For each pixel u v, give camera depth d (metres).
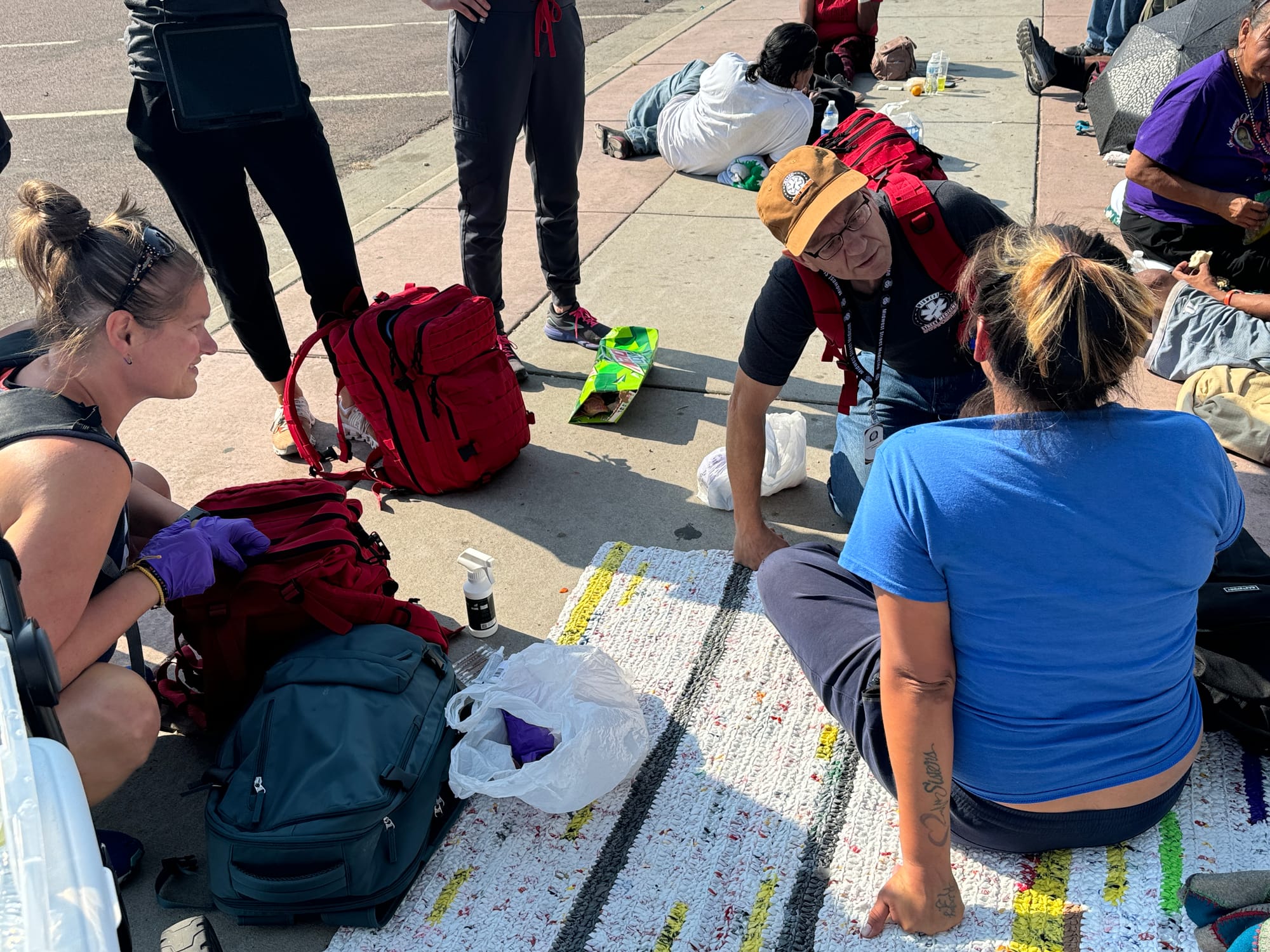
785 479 3.01
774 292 2.38
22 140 7.35
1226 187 3.67
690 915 1.87
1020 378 1.42
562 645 2.40
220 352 4.07
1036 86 6.57
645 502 3.08
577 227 3.88
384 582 2.43
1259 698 1.96
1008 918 1.81
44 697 1.21
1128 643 1.55
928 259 2.27
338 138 6.94
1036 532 1.45
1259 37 3.32
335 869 1.79
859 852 1.97
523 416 3.20
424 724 2.02
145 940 1.87
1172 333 3.47
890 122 3.00
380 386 2.94
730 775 2.16
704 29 9.30
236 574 2.16
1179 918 1.79
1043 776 1.67
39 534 1.65
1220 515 1.52
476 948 1.83
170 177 2.96
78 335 1.82
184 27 2.68
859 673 1.92
